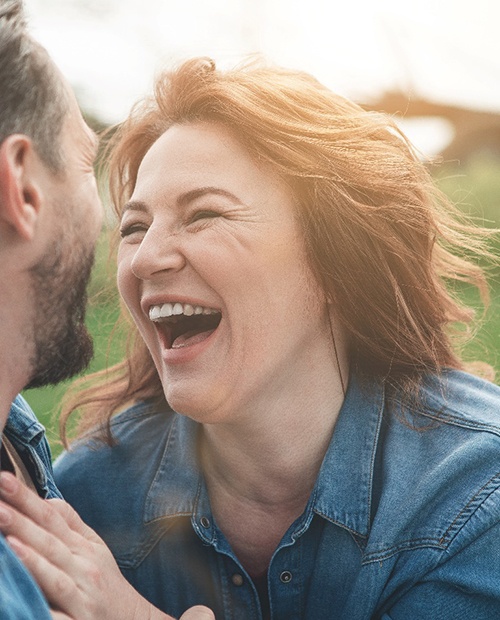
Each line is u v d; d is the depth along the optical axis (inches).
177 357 63.2
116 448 74.3
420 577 62.1
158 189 63.1
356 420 66.9
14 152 48.5
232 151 63.3
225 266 61.0
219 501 69.4
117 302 91.5
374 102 388.8
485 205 363.6
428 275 71.5
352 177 66.2
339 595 65.9
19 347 51.4
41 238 50.2
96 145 54.9
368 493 65.3
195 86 65.4
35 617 47.8
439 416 66.9
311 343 65.5
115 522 72.2
